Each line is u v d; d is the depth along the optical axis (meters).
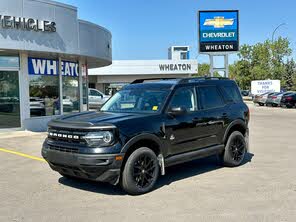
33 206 5.94
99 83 53.22
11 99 14.38
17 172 8.17
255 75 59.12
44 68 15.50
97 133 6.16
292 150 10.92
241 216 5.36
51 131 6.75
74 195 6.50
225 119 8.35
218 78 8.87
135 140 6.42
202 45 28.80
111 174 6.18
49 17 14.02
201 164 8.98
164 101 7.27
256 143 12.38
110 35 19.38
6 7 12.81
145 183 6.60
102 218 5.36
